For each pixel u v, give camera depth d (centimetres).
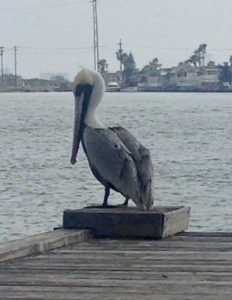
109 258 876
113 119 7256
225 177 2845
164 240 988
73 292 726
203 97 16362
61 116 8100
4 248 868
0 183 2739
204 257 880
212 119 7275
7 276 786
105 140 1007
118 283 759
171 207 1058
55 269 818
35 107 10738
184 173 2986
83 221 1001
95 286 747
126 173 996
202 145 4388
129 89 18475
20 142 4669
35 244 898
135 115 8044
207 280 772
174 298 706
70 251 916
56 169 3148
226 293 723
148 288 741
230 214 1994
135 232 995
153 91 18688
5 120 7400
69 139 4847
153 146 4356
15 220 1950
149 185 1002
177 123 6612
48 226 1872
